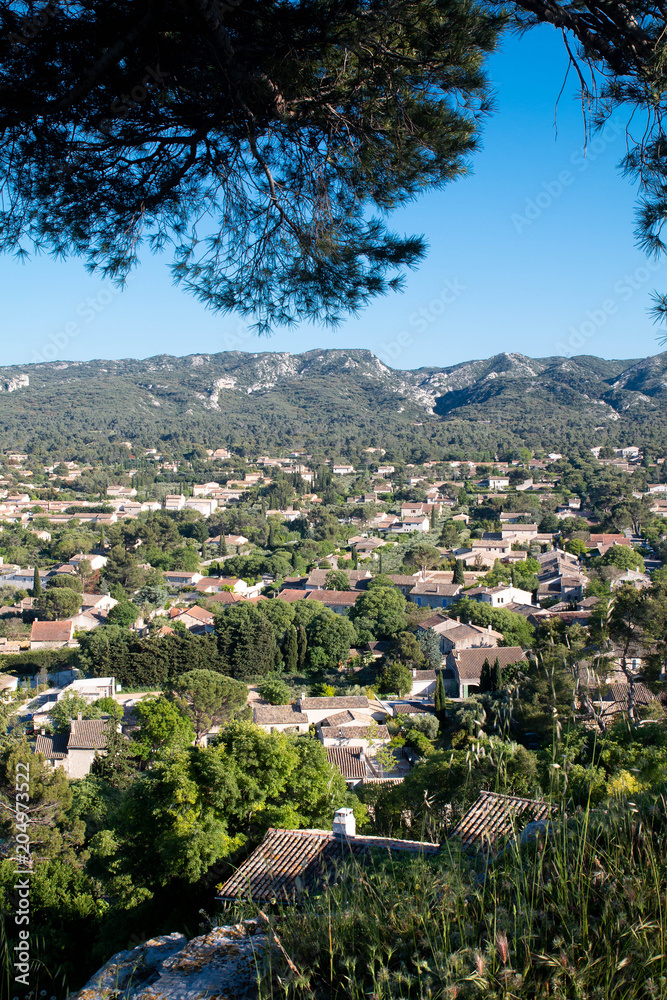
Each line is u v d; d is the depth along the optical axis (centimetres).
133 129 684
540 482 15212
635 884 283
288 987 275
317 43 614
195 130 709
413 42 623
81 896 1555
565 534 10131
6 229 685
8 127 626
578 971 252
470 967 266
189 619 6594
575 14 575
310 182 730
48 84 600
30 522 11700
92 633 5622
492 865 360
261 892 1086
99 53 598
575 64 591
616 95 592
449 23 603
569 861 320
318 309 773
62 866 1677
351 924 320
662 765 1266
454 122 671
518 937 280
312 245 725
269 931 329
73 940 1429
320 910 341
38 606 7069
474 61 654
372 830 1673
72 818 2234
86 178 694
